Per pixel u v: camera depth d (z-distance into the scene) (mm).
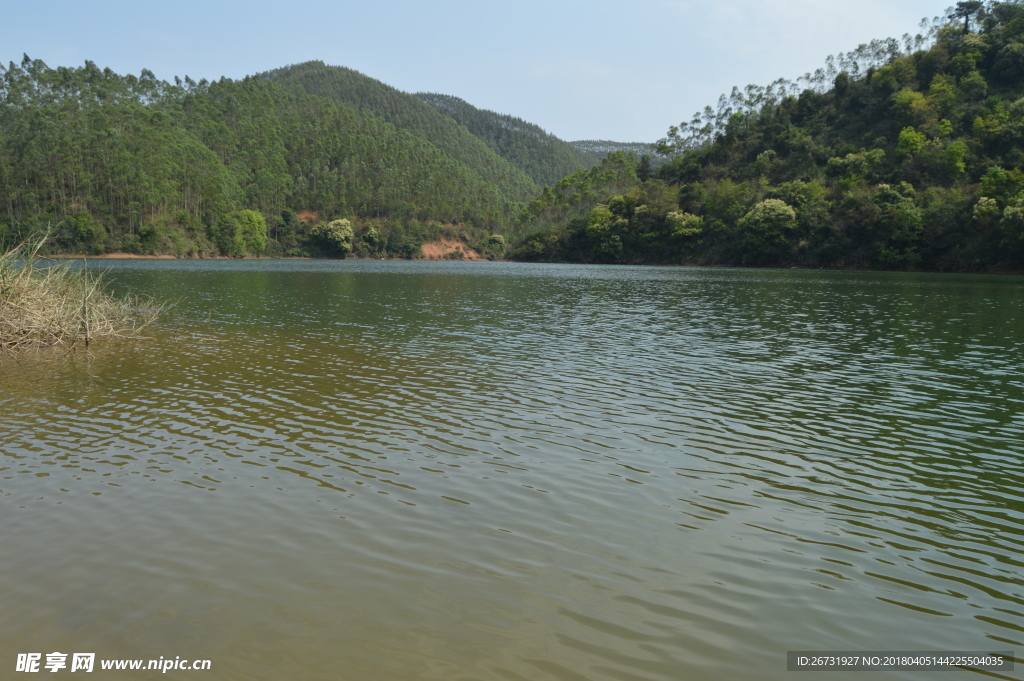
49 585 6824
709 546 8023
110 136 128000
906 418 13711
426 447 11453
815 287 53562
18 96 150250
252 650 5824
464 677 5520
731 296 44469
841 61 150125
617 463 10812
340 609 6488
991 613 6738
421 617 6379
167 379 16578
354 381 16547
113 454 10891
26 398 14531
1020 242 72312
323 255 166000
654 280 64938
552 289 51344
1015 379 17516
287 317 30328
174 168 134125
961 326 28359
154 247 120812
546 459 10938
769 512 9047
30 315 21125
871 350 22031
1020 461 11195
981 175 92125
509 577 7168
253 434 12047
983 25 131875
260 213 157750
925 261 84000
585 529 8383
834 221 92625
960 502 9500
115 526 8227
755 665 5801
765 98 155875
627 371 18234
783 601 6855
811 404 14781
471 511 8836
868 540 8289
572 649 5949
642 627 6324
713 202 114938
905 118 113188
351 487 9602
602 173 154000
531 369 18375
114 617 6281
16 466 10281
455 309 34938
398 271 86750
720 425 13078
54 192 117875
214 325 27188
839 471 10633
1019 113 98000
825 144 120812
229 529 8180
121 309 26812
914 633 6352
